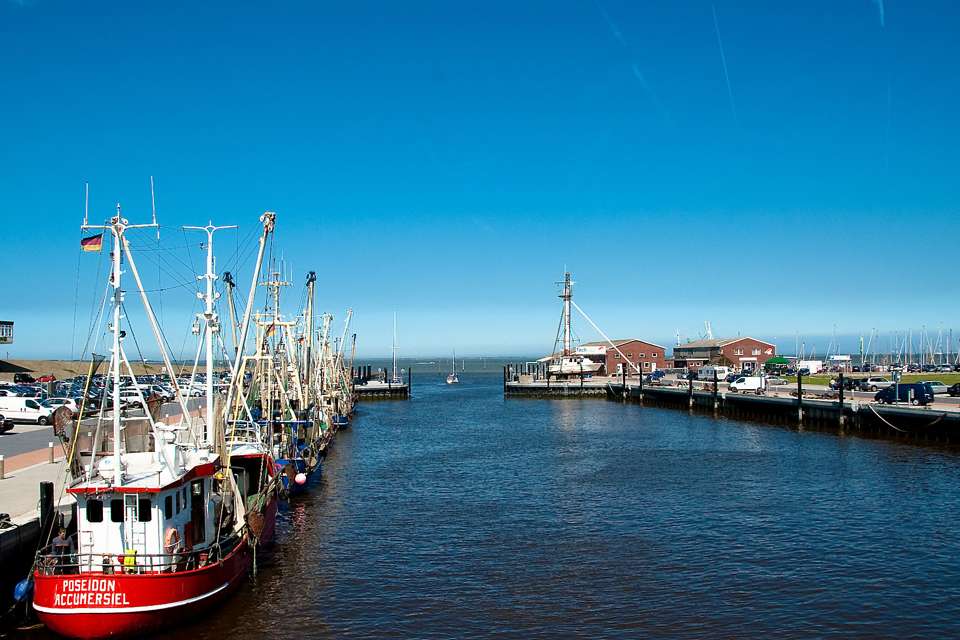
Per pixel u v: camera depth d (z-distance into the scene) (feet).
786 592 100.68
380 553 120.88
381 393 537.65
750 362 619.67
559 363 565.94
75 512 99.04
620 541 126.52
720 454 224.53
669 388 425.69
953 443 226.58
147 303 102.06
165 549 88.89
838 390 300.20
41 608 80.38
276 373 213.05
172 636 85.97
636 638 86.53
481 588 103.65
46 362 513.45
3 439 181.78
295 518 145.59
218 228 118.83
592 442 262.47
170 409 254.47
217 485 117.91
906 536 127.13
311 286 264.31
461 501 160.97
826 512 144.56
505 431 306.96
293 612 94.32
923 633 87.25
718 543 124.47
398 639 86.58
